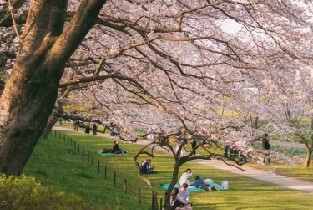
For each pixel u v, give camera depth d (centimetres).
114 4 1101
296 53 939
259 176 3184
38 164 2128
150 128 1285
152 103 1099
